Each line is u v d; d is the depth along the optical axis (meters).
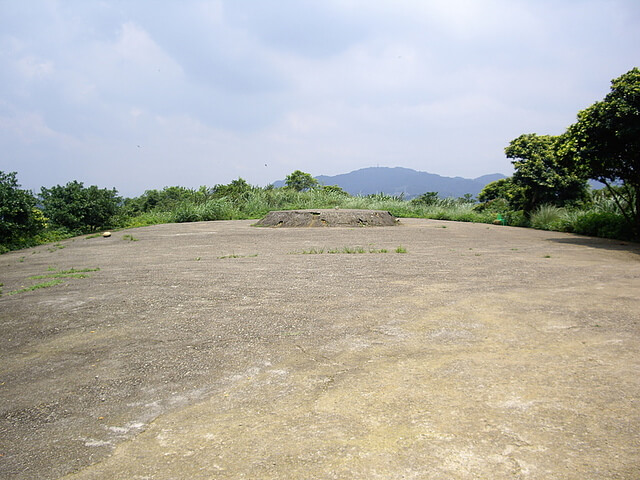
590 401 2.33
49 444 2.10
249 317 4.21
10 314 4.61
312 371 2.86
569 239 12.49
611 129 10.15
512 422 2.12
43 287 6.06
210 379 2.79
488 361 2.95
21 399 2.61
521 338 3.43
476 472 1.73
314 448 1.94
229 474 1.78
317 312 4.34
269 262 8.12
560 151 11.70
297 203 28.28
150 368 3.02
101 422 2.29
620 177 11.73
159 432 2.16
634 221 12.16
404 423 2.14
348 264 7.64
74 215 17.53
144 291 5.56
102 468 1.87
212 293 5.34
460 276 6.25
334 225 17.70
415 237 13.22
